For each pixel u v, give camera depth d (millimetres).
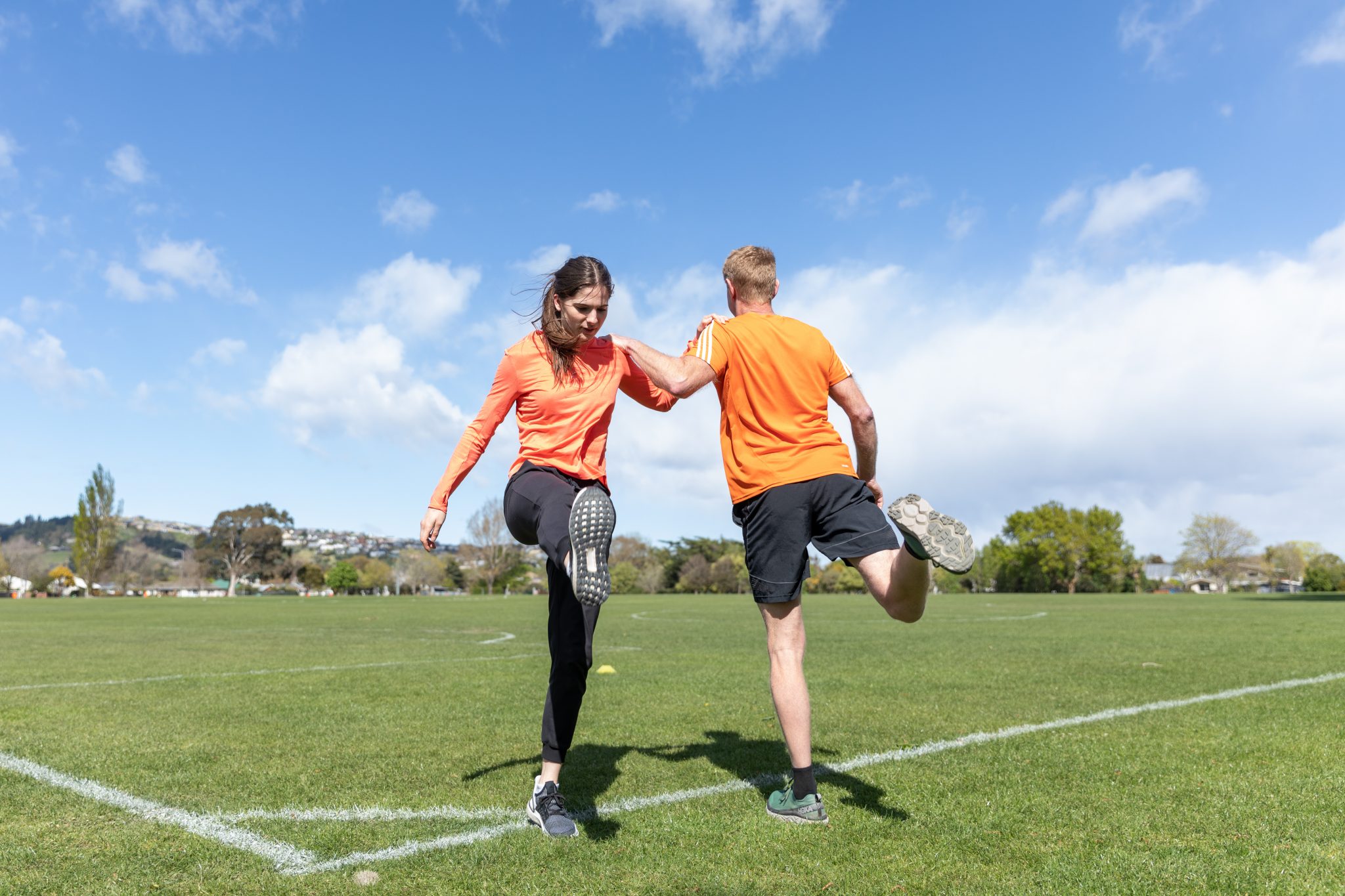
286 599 45656
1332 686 6742
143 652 10695
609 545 2814
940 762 4160
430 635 14039
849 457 3240
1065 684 7012
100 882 2564
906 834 2996
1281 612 20484
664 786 3744
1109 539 75750
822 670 8078
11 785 3805
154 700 6477
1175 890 2447
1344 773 3850
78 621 19078
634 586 76438
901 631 13594
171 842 2969
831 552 3096
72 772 4062
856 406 3377
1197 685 6848
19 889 2496
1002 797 3492
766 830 3059
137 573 83125
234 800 3541
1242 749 4379
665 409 3682
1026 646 10703
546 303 3139
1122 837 2949
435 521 3117
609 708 5977
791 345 3184
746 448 3199
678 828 3098
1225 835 2967
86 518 70250
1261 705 5809
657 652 10312
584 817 3268
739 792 3641
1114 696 6332
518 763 4262
